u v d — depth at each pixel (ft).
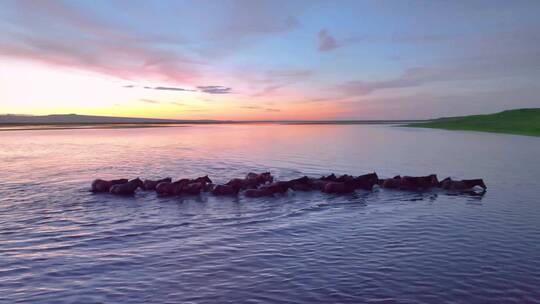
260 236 55.67
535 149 179.83
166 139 278.87
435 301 36.35
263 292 38.34
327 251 49.32
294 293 38.06
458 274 42.06
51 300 37.09
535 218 63.46
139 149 191.31
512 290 38.40
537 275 41.73
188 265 45.09
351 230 58.08
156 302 36.50
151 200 78.89
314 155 161.48
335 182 86.79
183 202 77.25
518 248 49.67
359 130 492.13
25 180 100.37
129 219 64.85
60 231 58.18
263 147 203.92
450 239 53.31
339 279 41.11
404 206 73.41
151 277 41.93
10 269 44.19
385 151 177.78
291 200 79.15
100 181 87.25
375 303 36.04
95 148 196.13
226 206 74.02
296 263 45.50
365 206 73.77
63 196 82.07
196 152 175.42
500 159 142.82
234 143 236.43
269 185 84.53
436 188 90.68
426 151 176.14
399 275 41.91
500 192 84.58
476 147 193.77
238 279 41.29
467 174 109.40
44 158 149.69
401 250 49.37
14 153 168.66
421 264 44.80
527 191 85.15
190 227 60.29
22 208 71.77
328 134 368.27
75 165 129.29
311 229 58.85
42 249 50.60
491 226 59.21
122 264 45.50
